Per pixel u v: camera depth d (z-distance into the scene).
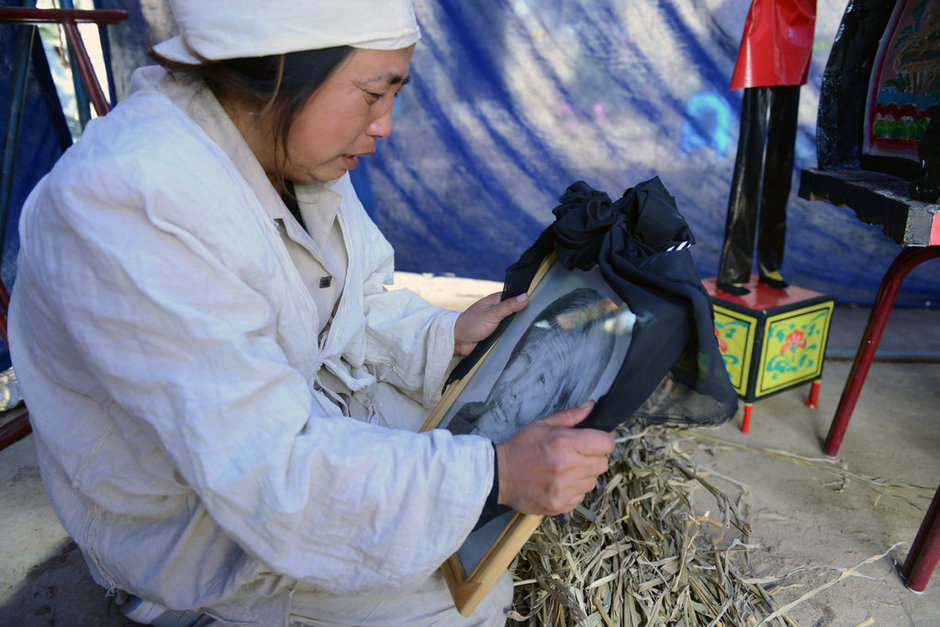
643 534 1.56
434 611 1.13
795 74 1.94
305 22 0.85
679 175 3.14
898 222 1.37
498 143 3.15
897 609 1.45
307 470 0.88
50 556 1.60
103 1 2.64
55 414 1.00
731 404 1.01
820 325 2.12
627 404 0.95
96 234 0.82
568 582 1.41
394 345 1.40
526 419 1.15
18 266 1.00
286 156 0.99
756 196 2.08
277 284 1.00
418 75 3.05
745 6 2.79
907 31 1.69
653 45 2.92
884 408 2.24
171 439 0.85
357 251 1.30
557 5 2.88
